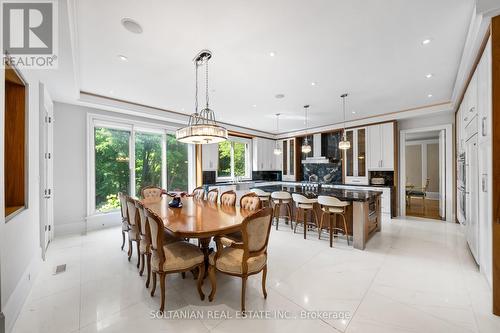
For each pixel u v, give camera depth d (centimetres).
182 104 460
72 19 187
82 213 419
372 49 254
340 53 262
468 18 201
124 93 395
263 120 609
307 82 347
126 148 486
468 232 312
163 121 536
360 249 328
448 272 255
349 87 369
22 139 221
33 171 242
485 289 219
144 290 221
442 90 383
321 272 257
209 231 197
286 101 443
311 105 470
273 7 188
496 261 181
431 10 192
